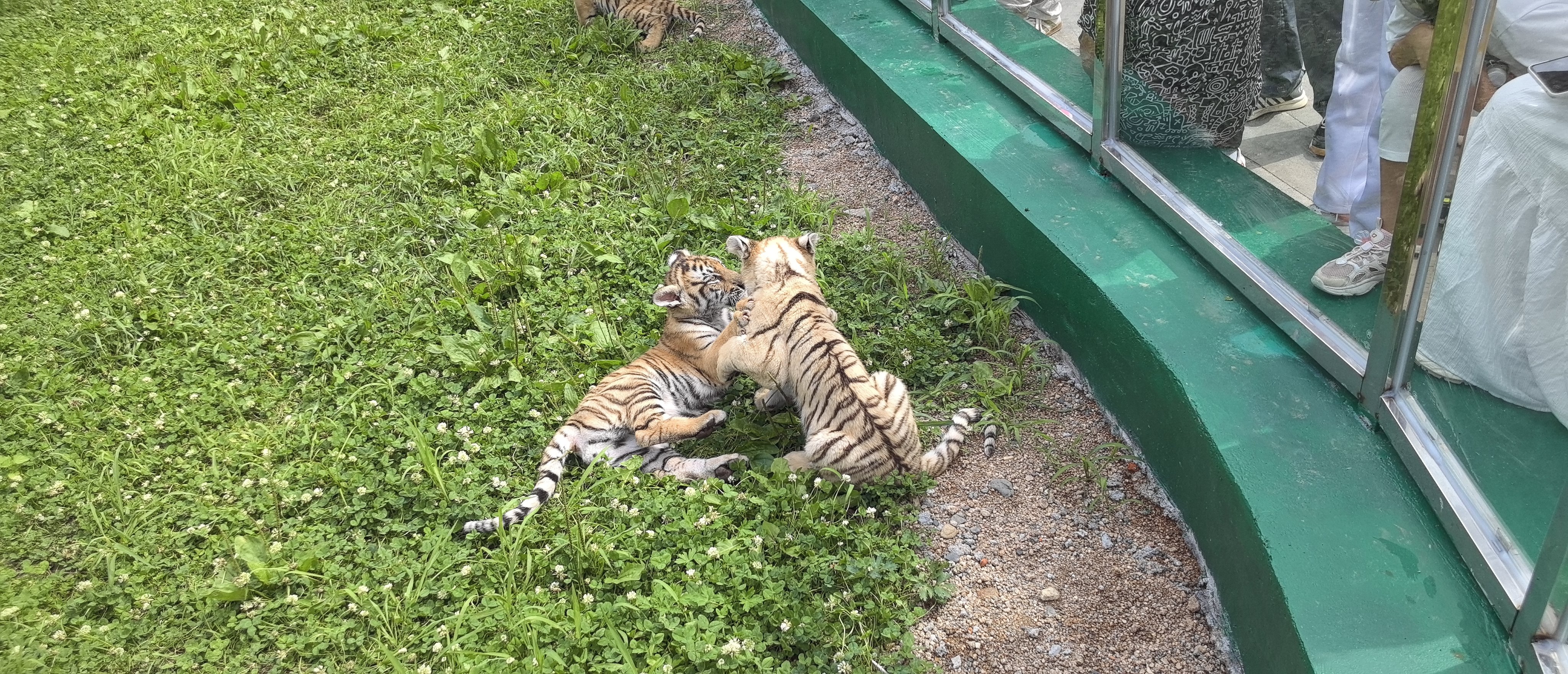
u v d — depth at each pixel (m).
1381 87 3.05
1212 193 4.12
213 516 4.09
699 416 4.71
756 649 3.36
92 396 4.81
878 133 6.43
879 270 5.20
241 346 5.09
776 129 6.88
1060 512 3.95
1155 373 3.86
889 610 3.48
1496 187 2.58
